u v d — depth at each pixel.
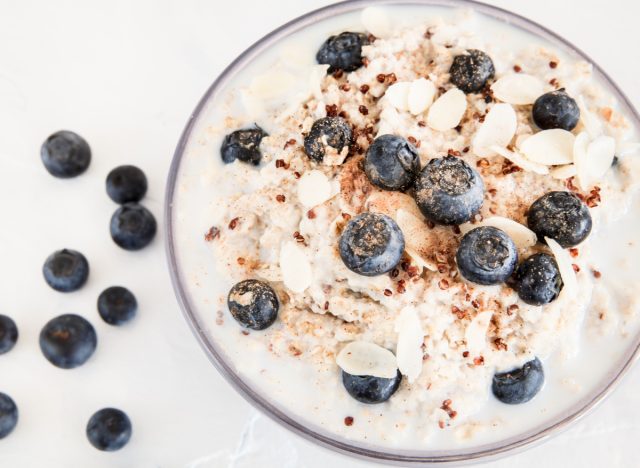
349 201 0.30
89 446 0.36
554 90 0.31
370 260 0.28
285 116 0.31
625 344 0.29
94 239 0.37
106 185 0.37
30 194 0.38
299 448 0.35
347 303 0.29
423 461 0.29
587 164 0.30
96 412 0.35
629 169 0.30
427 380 0.29
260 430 0.35
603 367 0.29
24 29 0.39
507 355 0.29
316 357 0.29
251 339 0.29
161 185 0.38
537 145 0.30
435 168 0.29
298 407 0.29
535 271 0.29
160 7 0.39
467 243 0.28
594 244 0.30
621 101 0.31
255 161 0.30
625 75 0.37
